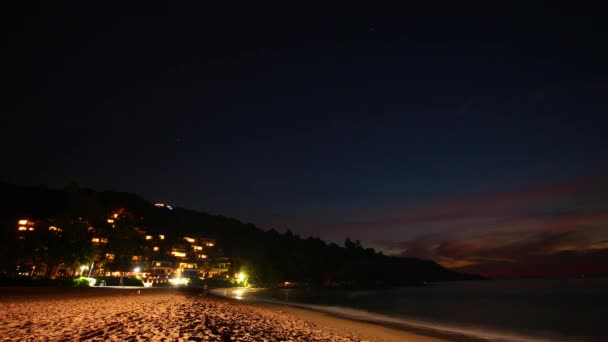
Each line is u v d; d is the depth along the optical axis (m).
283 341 19.73
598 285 197.12
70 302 33.78
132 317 22.69
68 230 82.06
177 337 16.84
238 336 19.25
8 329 17.23
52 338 15.41
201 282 152.38
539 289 171.00
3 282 63.97
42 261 80.50
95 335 16.34
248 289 155.25
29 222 104.56
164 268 146.62
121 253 103.69
